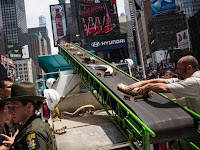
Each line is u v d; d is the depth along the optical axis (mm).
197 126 3699
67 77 10117
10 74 165500
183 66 4043
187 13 161125
